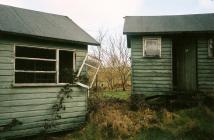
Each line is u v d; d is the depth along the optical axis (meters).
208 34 15.02
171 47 15.21
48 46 10.59
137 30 15.21
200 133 9.97
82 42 11.34
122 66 27.53
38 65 12.22
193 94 13.91
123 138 10.37
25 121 9.86
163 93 15.09
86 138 10.59
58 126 10.89
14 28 9.53
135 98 14.06
